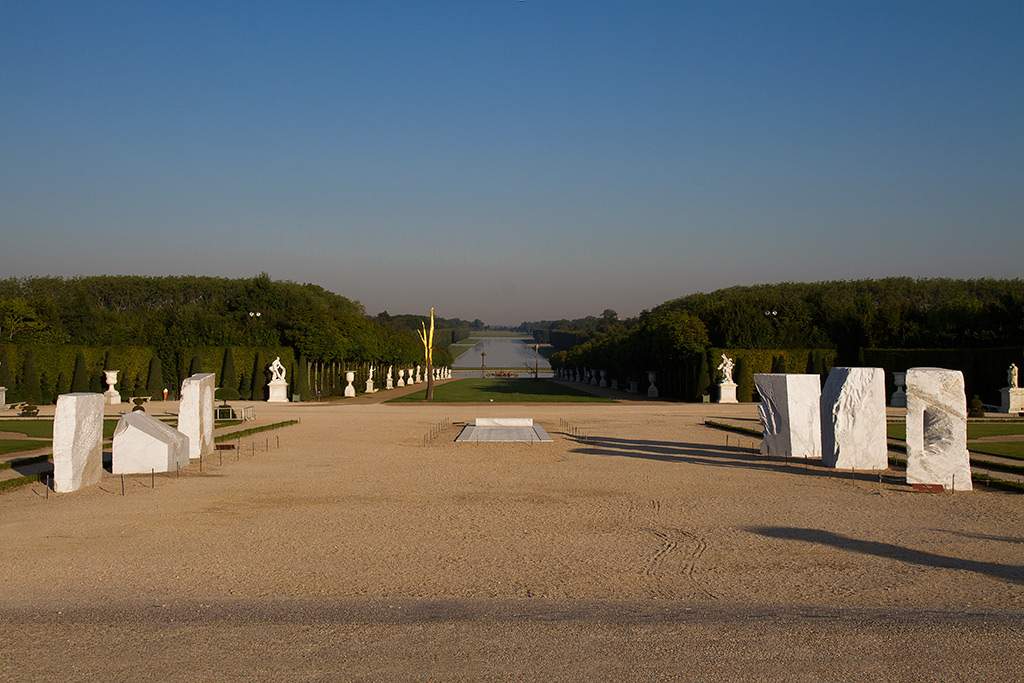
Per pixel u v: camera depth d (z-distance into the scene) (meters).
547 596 10.84
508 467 23.47
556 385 99.81
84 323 74.62
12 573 11.94
